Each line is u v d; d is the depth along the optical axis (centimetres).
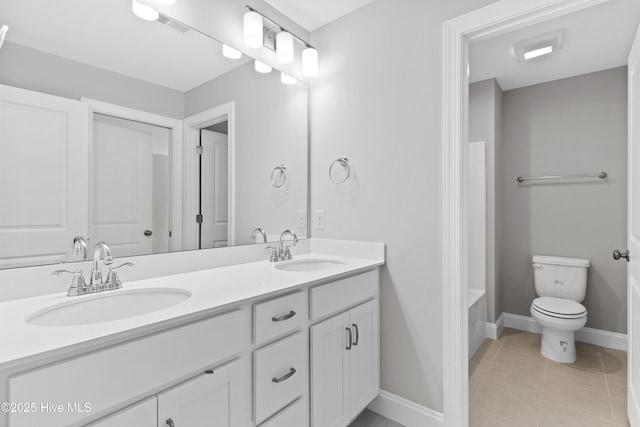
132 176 134
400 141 174
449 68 157
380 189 181
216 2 163
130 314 113
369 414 180
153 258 137
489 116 287
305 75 198
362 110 188
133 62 135
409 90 171
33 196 108
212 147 162
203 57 158
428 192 164
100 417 74
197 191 156
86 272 118
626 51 238
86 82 121
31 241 107
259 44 165
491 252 288
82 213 119
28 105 107
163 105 144
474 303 254
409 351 171
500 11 143
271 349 114
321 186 207
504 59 250
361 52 189
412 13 170
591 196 275
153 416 82
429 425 163
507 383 214
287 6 189
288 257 183
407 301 172
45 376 66
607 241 268
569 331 241
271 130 189
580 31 211
